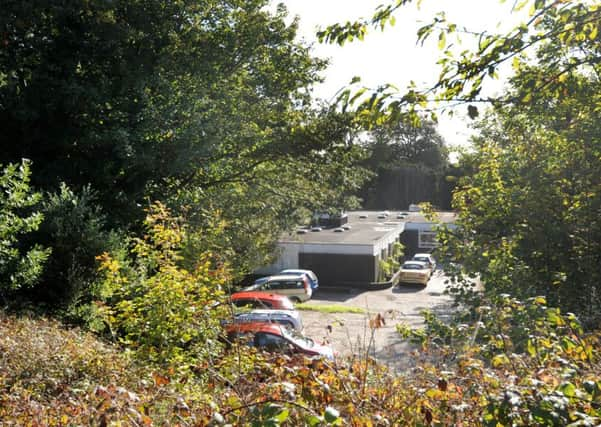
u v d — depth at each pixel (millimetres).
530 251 10484
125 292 9812
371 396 4047
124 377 7133
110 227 17703
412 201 71000
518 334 4383
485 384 3746
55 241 13523
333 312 25531
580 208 9984
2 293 11820
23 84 17734
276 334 11945
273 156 22281
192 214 19359
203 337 8383
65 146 18422
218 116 19797
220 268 9609
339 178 23750
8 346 8023
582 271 9930
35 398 6629
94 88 17484
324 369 4105
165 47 19984
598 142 9891
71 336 9867
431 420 3512
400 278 35094
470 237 10711
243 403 3650
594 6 4352
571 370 3301
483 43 4535
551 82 4973
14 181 11477
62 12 16859
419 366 4652
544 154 11172
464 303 9719
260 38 21984
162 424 4465
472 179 11664
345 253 36750
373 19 5332
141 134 17953
